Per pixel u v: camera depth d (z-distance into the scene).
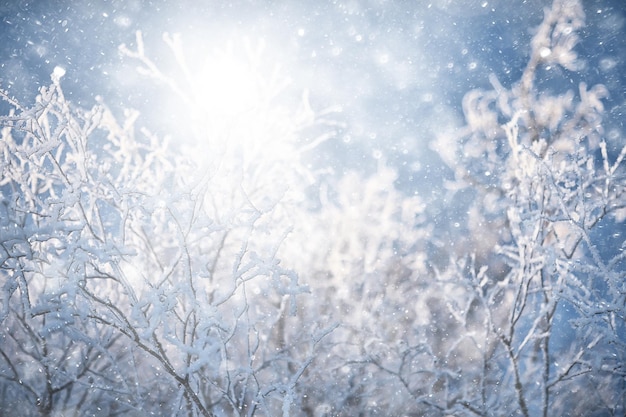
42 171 3.94
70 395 4.37
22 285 3.27
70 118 4.01
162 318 3.14
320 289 5.85
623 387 4.35
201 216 3.55
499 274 5.84
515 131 5.03
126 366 4.70
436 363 4.60
